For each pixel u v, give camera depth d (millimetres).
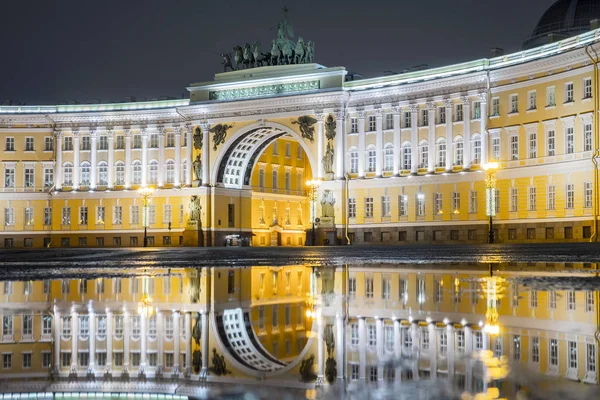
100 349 7402
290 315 9906
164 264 28047
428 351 6777
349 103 89125
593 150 64688
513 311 9789
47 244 104438
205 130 97375
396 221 85312
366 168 88188
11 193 104625
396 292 13219
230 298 12664
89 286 15617
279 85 92812
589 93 65688
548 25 81312
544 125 70812
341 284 15789
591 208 65188
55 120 103875
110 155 102938
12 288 15016
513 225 73875
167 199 100375
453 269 21234
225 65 98875
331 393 5219
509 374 5598
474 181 78562
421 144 84188
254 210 105500
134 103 101812
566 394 4953
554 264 24266
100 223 103188
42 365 6582
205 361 6672
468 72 79000
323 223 88875
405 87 84188
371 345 7250
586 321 8648
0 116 103812
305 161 116438
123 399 5160
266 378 5848
